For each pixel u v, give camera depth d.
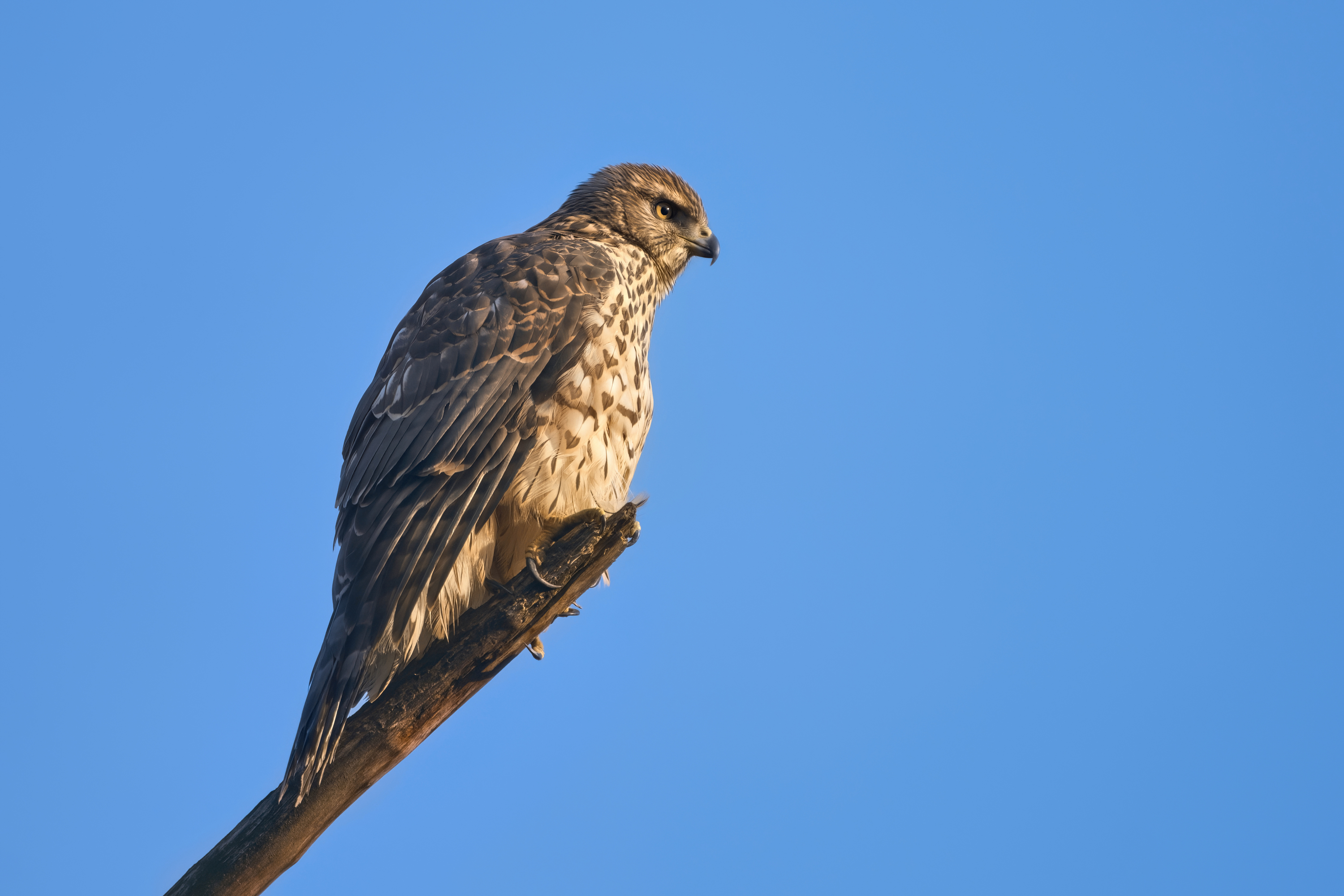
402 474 9.67
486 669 8.73
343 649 8.77
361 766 8.37
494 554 10.14
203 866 7.97
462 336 10.23
